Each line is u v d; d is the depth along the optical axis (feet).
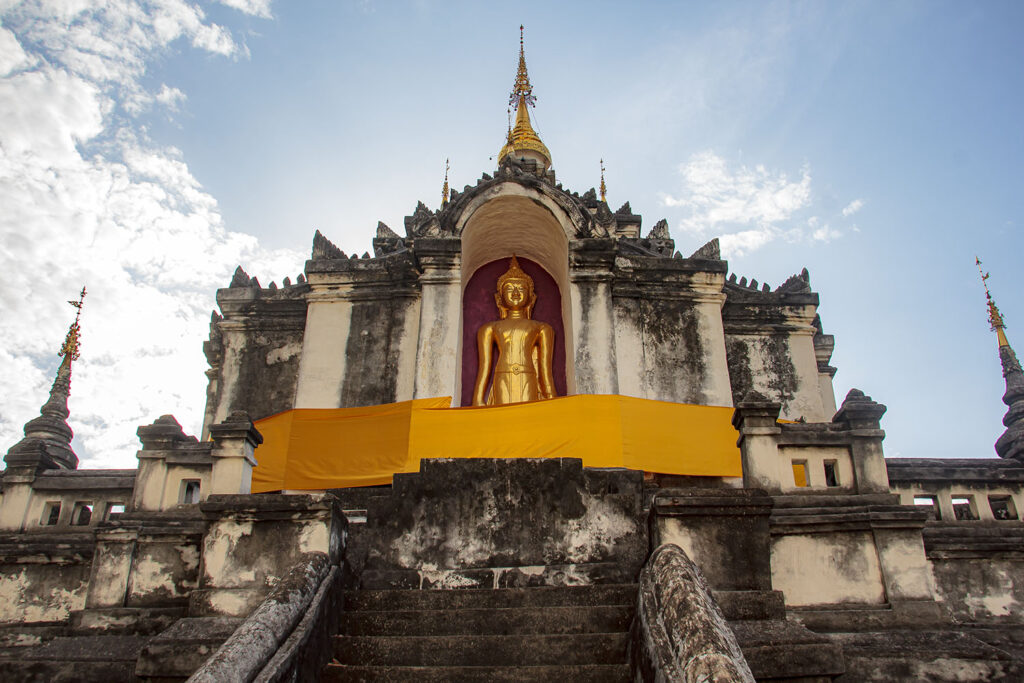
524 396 60.08
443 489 35.53
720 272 62.18
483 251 66.08
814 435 41.83
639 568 33.60
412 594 31.55
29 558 42.57
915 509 37.14
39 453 48.24
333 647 28.37
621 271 61.46
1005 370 54.70
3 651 37.83
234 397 61.31
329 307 61.41
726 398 58.65
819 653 26.40
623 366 58.39
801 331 63.72
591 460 49.26
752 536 31.19
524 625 29.30
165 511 44.57
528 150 93.71
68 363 66.23
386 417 51.93
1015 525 43.16
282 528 32.24
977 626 37.93
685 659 20.97
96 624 36.09
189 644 28.60
